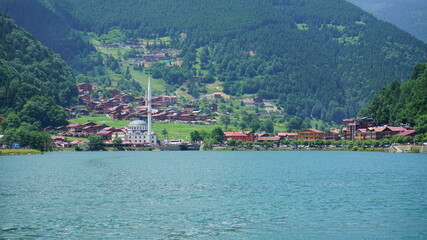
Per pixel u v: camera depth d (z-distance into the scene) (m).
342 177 187.50
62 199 136.88
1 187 160.38
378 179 179.12
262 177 191.38
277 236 99.56
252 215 116.25
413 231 101.94
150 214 117.62
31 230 103.38
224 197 140.38
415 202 129.75
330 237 98.62
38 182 174.00
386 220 110.50
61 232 102.00
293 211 120.00
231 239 97.88
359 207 123.88
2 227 105.56
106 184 168.88
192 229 104.44
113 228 105.00
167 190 154.12
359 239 97.25
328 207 124.38
